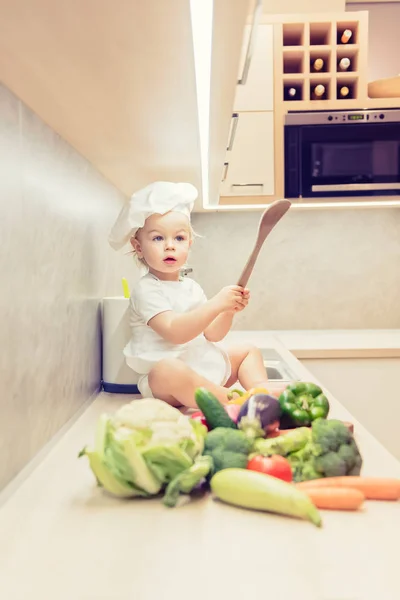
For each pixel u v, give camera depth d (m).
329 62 2.31
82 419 1.06
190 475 0.64
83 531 0.57
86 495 0.68
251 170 2.29
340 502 0.61
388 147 2.22
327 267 2.76
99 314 1.36
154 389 1.11
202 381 1.08
